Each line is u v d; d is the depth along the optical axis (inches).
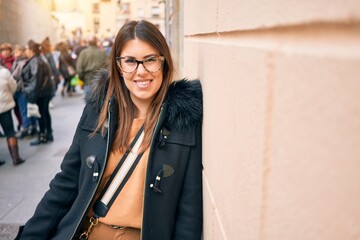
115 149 51.7
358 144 12.4
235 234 26.5
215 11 35.5
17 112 236.5
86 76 251.1
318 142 13.9
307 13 14.0
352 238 14.3
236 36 26.1
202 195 51.9
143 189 50.6
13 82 169.5
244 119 22.8
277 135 16.7
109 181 51.6
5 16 513.3
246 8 22.4
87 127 53.9
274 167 17.2
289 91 15.4
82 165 53.5
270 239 17.9
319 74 13.5
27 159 182.9
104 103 52.9
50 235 56.2
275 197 17.2
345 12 11.9
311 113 14.0
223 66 31.5
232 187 27.5
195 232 51.4
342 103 12.7
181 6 133.3
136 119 52.5
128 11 1557.6
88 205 50.4
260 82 18.9
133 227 51.4
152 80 50.4
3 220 118.2
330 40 13.0
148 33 50.0
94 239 52.1
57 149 200.8
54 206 56.1
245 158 22.4
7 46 233.0
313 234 15.1
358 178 12.8
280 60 16.2
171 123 50.6
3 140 221.1
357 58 12.0
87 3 1616.6
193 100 50.2
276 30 17.2
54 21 1077.1
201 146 51.7
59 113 304.0
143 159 50.7
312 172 14.4
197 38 56.6
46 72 200.4
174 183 50.1
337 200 13.9
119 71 52.9
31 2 735.7
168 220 50.0
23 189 144.4
